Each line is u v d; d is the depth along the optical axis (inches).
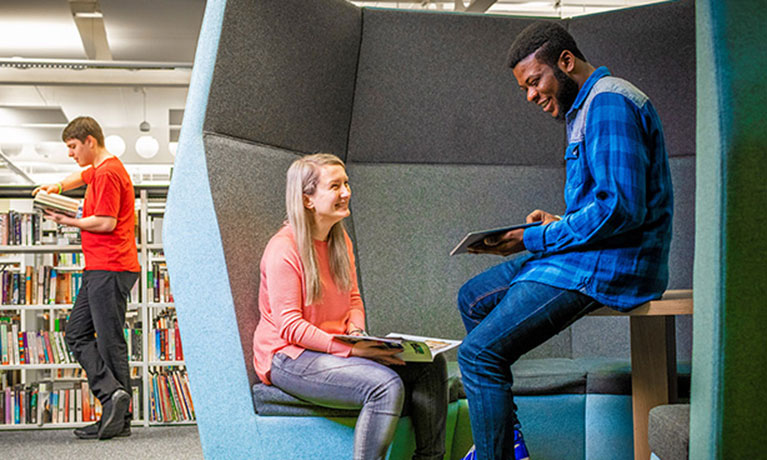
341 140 123.3
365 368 79.5
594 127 74.4
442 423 85.6
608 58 127.3
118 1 263.0
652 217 75.5
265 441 87.4
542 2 307.1
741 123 46.4
